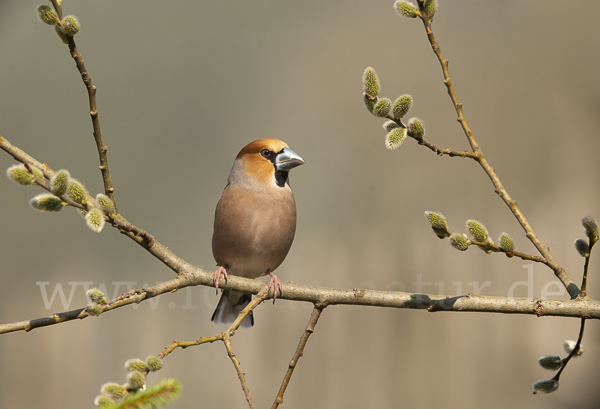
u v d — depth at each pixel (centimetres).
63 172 397
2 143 481
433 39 493
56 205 400
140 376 364
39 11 440
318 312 527
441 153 480
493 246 440
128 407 310
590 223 454
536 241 490
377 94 458
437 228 432
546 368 465
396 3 491
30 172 393
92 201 454
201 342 434
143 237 514
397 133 447
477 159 495
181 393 318
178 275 535
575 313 469
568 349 468
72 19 443
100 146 478
